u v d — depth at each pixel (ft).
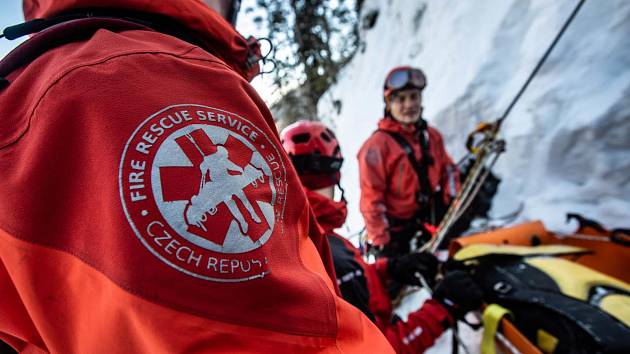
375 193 8.25
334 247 3.60
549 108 9.04
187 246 0.97
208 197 1.03
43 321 1.09
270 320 1.05
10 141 1.12
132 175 0.99
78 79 1.08
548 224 7.92
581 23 9.05
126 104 1.05
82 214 1.02
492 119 10.80
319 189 4.21
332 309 1.20
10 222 1.03
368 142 8.57
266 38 2.18
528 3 11.15
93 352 1.05
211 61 1.32
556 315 3.68
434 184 8.47
